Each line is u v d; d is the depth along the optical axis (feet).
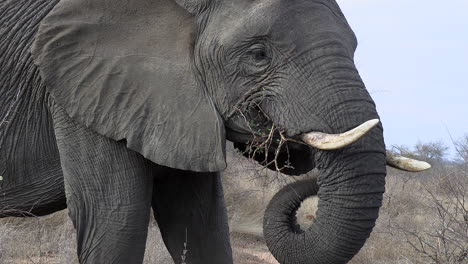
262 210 63.87
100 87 29.71
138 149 29.45
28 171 32.09
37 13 31.89
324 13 28.76
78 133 30.32
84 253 30.58
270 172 37.86
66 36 29.99
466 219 40.47
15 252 44.60
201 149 29.14
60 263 41.83
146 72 29.55
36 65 30.50
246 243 58.65
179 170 32.53
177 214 33.17
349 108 27.63
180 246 33.32
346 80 27.91
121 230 30.04
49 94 31.17
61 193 32.27
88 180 30.27
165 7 29.86
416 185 69.77
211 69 29.27
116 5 29.99
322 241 28.14
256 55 28.76
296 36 28.37
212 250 33.17
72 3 30.22
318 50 28.19
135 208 30.12
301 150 29.48
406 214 58.90
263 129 29.27
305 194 29.60
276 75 28.55
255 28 28.60
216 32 29.22
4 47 31.89
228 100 29.22
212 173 32.99
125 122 29.53
